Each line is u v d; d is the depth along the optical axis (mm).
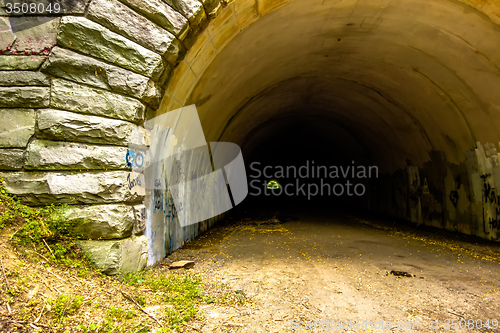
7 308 2834
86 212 4324
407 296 4652
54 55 4324
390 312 4074
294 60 8828
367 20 7148
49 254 3898
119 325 3154
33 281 3326
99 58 4480
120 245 4402
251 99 10188
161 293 4215
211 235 9766
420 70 8742
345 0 6277
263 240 9023
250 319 3721
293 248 7922
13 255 3574
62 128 4312
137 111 4680
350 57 9250
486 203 9031
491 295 4730
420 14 6785
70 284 3627
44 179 4266
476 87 7992
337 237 9617
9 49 4328
